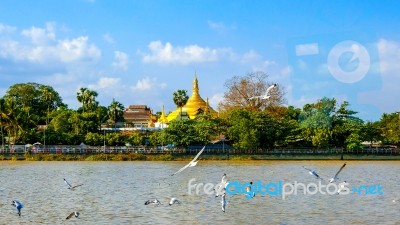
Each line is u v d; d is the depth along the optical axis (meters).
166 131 129.00
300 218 43.81
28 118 143.88
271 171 89.81
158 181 73.56
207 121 130.38
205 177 78.75
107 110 185.25
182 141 127.12
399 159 124.50
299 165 106.50
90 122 149.38
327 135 124.00
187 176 80.94
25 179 77.12
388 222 42.22
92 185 68.75
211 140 132.38
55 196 57.72
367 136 125.75
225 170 93.00
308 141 129.25
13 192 61.50
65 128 147.12
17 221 42.84
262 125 127.19
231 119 131.12
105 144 140.25
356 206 49.69
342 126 125.88
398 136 128.50
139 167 101.75
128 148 128.38
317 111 128.12
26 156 124.12
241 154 126.50
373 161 120.88
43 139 137.50
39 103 186.25
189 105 185.38
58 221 42.81
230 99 146.75
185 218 43.66
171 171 91.50
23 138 136.25
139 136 142.12
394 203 51.31
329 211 47.03
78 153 125.88
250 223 41.72
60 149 126.88
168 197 56.31
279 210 47.50
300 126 128.50
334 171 90.88
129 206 50.00
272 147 128.62
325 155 125.31
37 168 99.50
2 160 122.88
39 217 44.66
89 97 171.25
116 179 76.75
